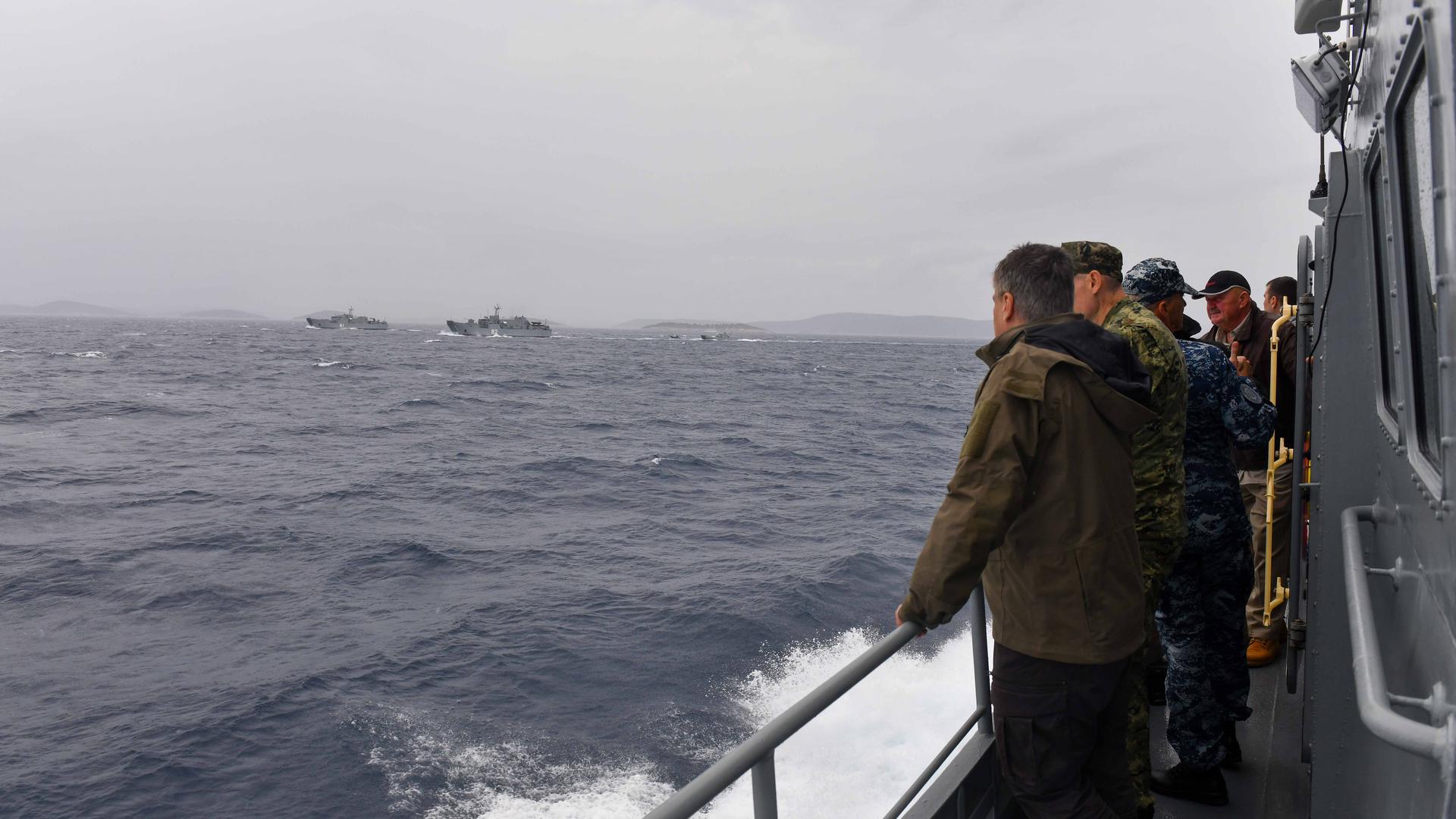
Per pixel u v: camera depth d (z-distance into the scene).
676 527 22.75
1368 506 2.12
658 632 14.05
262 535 22.20
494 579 17.86
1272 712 4.02
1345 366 2.33
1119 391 2.14
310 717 11.47
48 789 10.13
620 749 10.24
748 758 1.52
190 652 14.22
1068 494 2.10
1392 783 1.57
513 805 9.16
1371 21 1.85
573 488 28.80
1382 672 1.22
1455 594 1.10
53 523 23.94
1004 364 2.10
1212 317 4.76
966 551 1.99
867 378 96.69
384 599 16.81
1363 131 2.02
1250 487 4.61
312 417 50.16
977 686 2.84
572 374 89.38
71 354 101.56
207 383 70.44
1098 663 2.14
